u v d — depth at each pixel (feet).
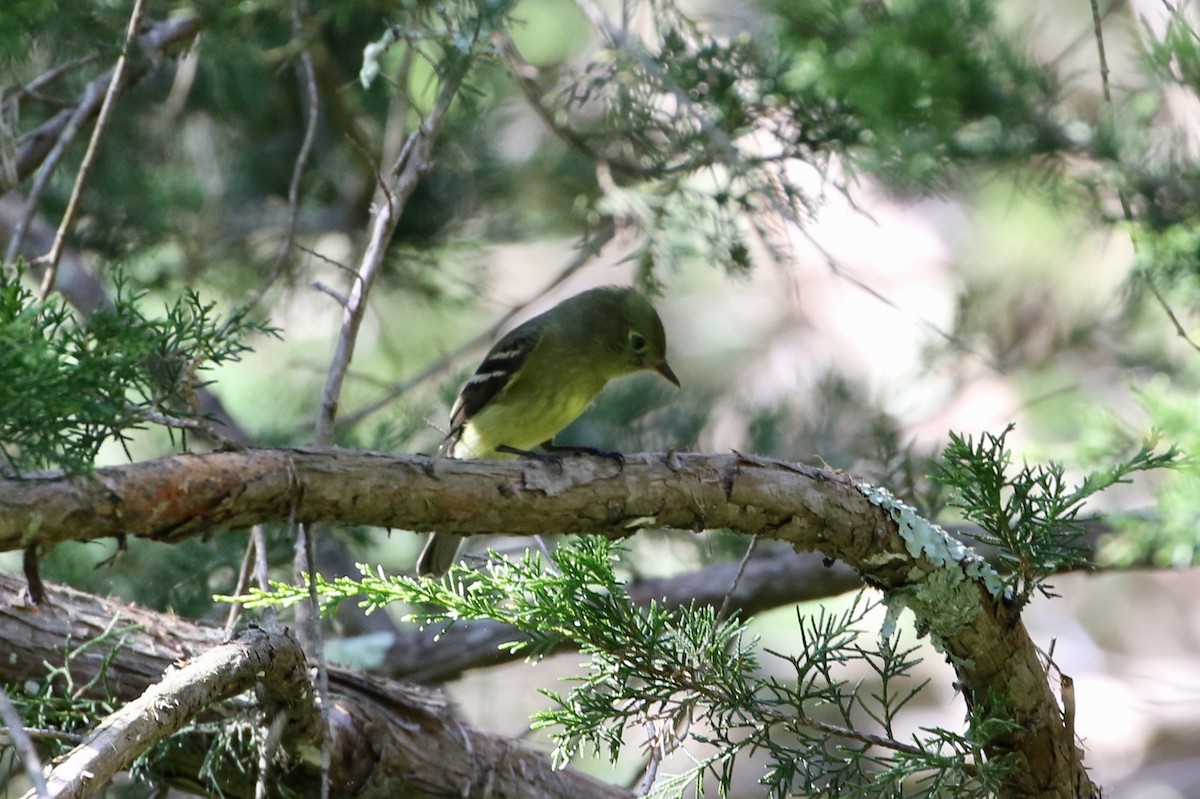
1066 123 40.70
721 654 22.76
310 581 22.09
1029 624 73.72
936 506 40.73
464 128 50.19
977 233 69.51
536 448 38.55
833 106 37.70
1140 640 73.10
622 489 21.67
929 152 36.86
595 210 41.91
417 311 61.41
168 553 40.45
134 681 26.23
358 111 49.34
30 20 31.96
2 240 45.42
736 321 76.59
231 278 53.06
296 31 37.29
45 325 19.07
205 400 45.34
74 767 18.54
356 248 53.01
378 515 20.18
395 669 37.88
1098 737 68.08
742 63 37.50
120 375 18.89
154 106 50.24
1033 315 61.62
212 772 25.57
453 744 28.60
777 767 22.20
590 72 38.99
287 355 60.03
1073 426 60.08
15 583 26.63
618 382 53.78
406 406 50.52
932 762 21.77
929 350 57.36
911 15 38.01
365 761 27.09
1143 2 44.86
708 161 36.88
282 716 23.72
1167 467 23.08
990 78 39.19
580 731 22.56
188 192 51.44
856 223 73.97
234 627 27.89
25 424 18.08
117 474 18.10
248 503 19.04
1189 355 54.95
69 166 47.03
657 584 40.24
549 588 22.52
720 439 56.18
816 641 22.93
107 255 50.16
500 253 63.77
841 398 53.57
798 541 23.24
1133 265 39.06
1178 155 40.29
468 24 30.73
